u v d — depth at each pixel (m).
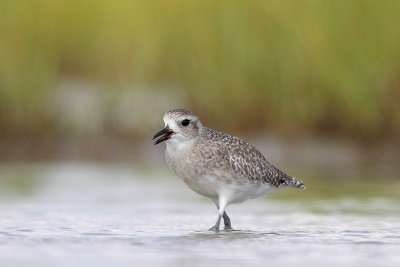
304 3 16.34
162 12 16.91
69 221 9.14
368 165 15.09
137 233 8.25
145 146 16.91
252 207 10.60
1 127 16.50
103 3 17.19
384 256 6.86
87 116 16.92
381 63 16.08
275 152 16.53
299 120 16.62
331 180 13.10
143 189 12.24
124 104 16.91
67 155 16.64
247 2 16.52
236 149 9.12
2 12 16.31
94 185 12.61
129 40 16.91
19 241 7.62
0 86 16.34
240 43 16.47
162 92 17.00
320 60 16.23
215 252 7.04
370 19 16.06
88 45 17.31
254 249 7.21
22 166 15.04
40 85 16.47
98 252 7.01
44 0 16.70
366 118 16.27
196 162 8.95
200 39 16.70
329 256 6.84
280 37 16.44
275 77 16.53
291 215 9.79
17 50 16.36
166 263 6.47
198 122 9.13
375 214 9.75
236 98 16.59
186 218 9.59
